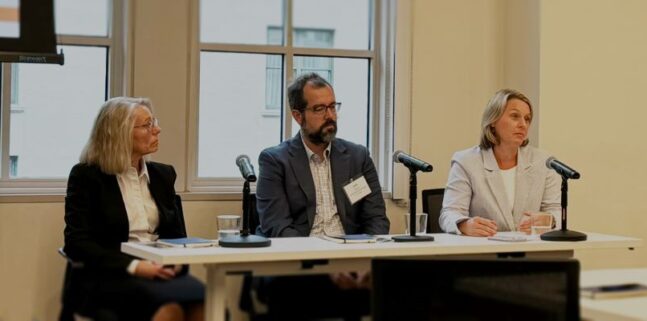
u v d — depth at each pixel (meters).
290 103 3.97
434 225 4.21
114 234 3.44
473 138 4.82
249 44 4.54
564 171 3.31
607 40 4.64
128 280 3.00
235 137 4.54
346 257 2.77
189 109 4.34
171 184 3.70
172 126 4.27
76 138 4.28
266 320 2.55
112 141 3.47
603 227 4.65
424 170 3.16
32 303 4.08
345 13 4.75
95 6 4.29
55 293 4.11
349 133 4.78
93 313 3.03
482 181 3.85
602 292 2.05
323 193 3.93
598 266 4.63
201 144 4.47
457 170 3.92
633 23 4.69
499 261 1.74
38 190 4.15
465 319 1.73
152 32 4.22
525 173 3.86
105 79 4.30
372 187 3.99
